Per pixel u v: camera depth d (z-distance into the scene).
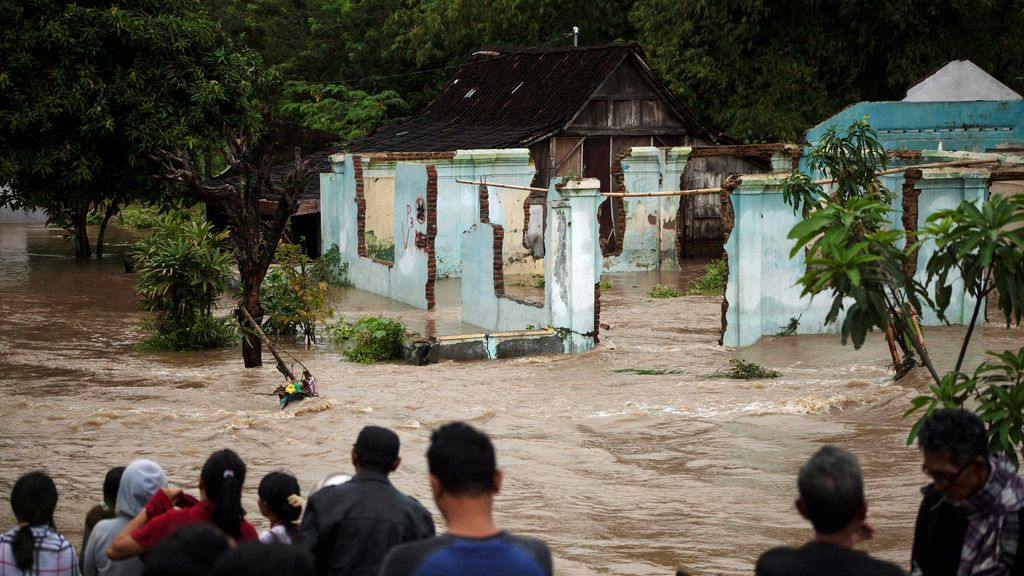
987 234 7.69
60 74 19.70
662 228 31.81
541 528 9.92
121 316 24.03
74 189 21.02
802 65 38.75
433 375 17.52
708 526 9.95
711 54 39.56
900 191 23.05
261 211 32.66
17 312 24.44
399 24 49.00
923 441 5.04
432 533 5.79
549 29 44.91
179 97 21.36
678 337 21.08
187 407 15.14
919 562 5.25
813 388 15.65
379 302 27.09
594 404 15.09
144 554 5.72
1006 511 4.95
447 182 30.09
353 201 29.81
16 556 6.01
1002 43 39.34
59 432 13.73
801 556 4.39
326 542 5.58
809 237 8.60
